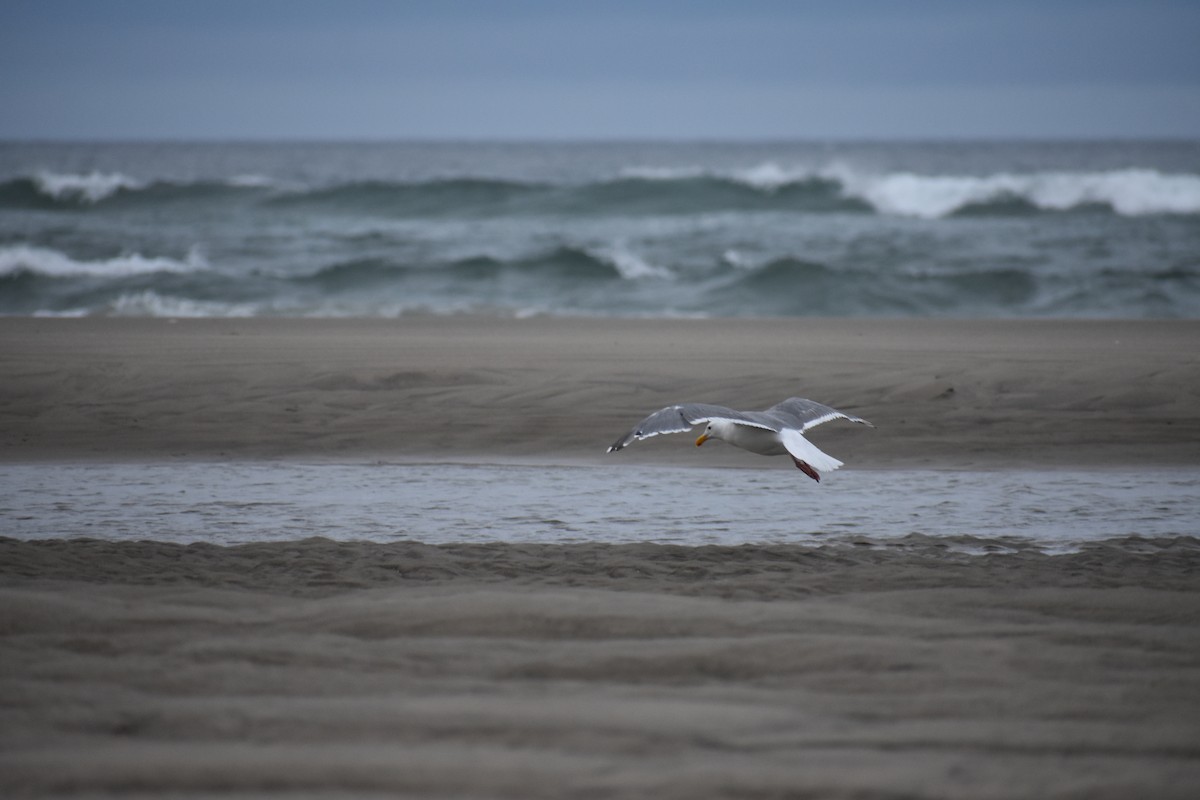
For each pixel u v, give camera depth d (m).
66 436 40.50
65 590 21.22
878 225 135.50
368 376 48.34
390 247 118.81
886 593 21.25
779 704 15.52
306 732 14.36
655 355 54.06
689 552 25.72
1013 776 13.29
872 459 38.31
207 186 153.62
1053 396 45.72
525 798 12.64
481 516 30.66
